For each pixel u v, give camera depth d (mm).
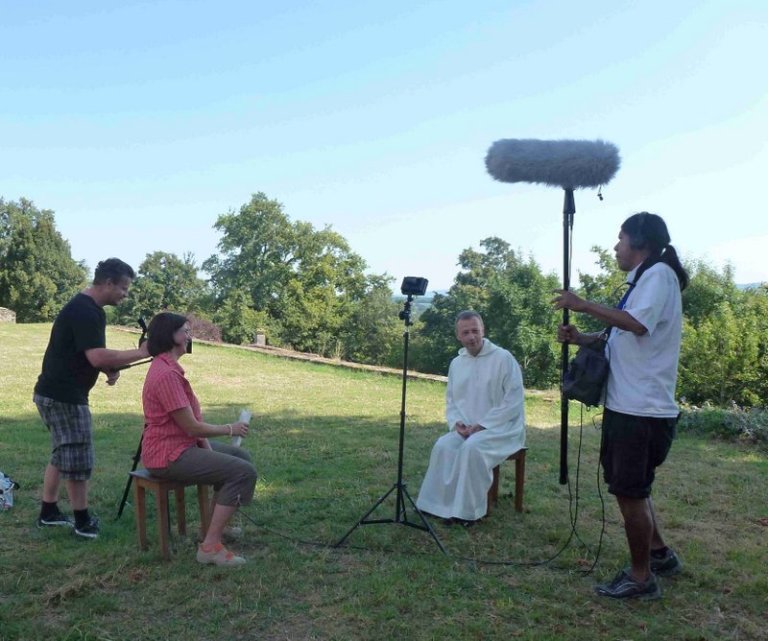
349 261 46375
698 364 13234
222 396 11352
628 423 3492
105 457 6672
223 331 41062
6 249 46531
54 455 4355
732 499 5629
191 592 3652
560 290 3611
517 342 29312
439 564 4121
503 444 5082
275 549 4320
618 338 3596
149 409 4020
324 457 6934
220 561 3986
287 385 12844
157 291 52344
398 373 14594
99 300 4312
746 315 16359
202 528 4395
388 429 8523
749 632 3359
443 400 11344
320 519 4969
